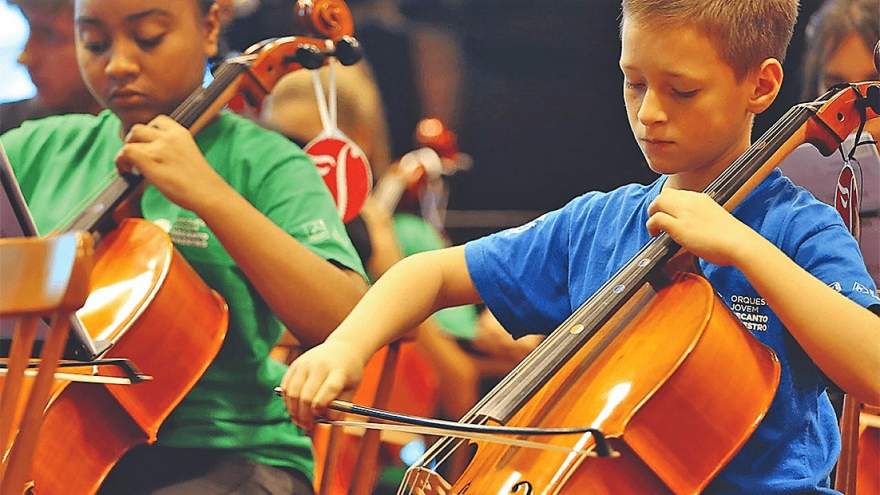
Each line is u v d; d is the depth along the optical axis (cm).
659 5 378
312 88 705
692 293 384
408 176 775
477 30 914
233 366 493
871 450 469
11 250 310
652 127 385
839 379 364
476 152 917
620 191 433
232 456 488
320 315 470
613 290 385
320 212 494
